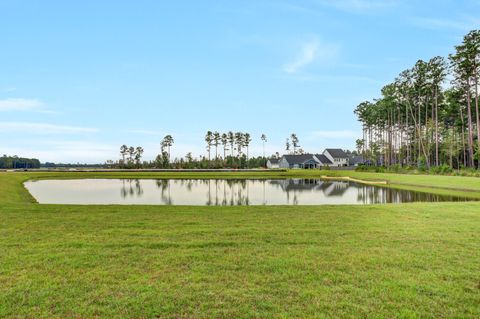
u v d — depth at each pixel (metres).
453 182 32.41
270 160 116.12
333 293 4.74
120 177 52.84
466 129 65.06
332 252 6.65
